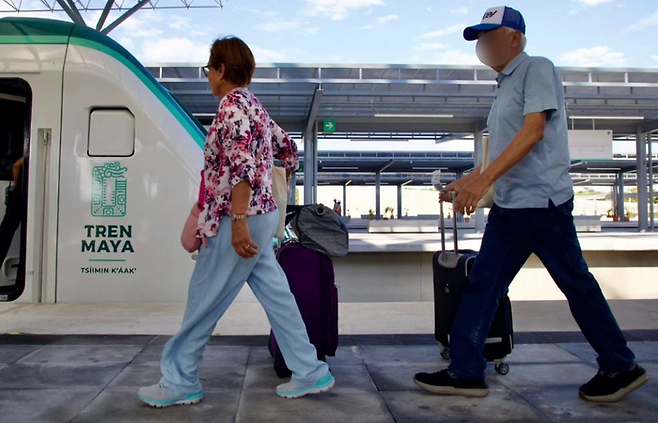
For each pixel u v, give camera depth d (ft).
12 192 20.12
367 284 25.76
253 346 13.41
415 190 301.02
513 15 10.05
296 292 10.94
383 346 13.62
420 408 9.62
